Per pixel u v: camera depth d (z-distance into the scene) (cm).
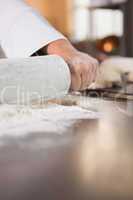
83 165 27
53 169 26
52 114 46
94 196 21
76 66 59
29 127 39
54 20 407
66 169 26
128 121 45
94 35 303
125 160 28
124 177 24
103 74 84
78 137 36
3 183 23
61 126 41
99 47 139
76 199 21
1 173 25
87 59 62
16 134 36
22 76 48
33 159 28
